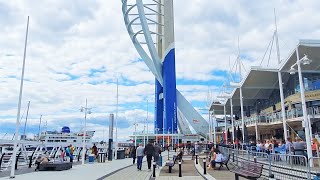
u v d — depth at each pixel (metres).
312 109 29.67
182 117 87.75
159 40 88.88
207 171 18.30
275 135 43.66
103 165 23.91
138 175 17.05
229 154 23.20
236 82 42.94
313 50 29.03
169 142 70.25
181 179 15.14
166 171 19.22
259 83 41.91
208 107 65.00
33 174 16.77
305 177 11.76
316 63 32.34
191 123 86.25
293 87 38.56
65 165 19.72
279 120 35.31
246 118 44.91
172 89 81.69
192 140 84.50
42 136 57.19
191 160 30.91
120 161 29.42
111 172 17.98
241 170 13.11
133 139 78.81
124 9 68.38
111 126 32.09
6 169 19.59
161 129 86.00
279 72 32.12
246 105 56.94
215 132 67.00
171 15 85.38
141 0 67.75
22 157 26.08
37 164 19.39
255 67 36.00
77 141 54.50
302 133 32.53
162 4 86.12
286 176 13.20
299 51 28.98
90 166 22.80
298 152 17.58
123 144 74.00
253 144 31.06
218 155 20.19
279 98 44.06
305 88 34.94
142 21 69.06
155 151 20.22
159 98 88.88
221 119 75.44
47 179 14.48
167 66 82.44
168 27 84.25
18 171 18.58
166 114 80.19
